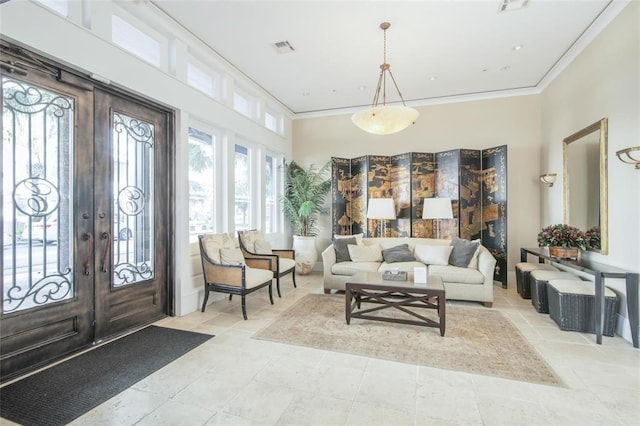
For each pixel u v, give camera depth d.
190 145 3.70
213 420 1.64
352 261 4.35
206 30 3.34
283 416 1.67
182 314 3.32
